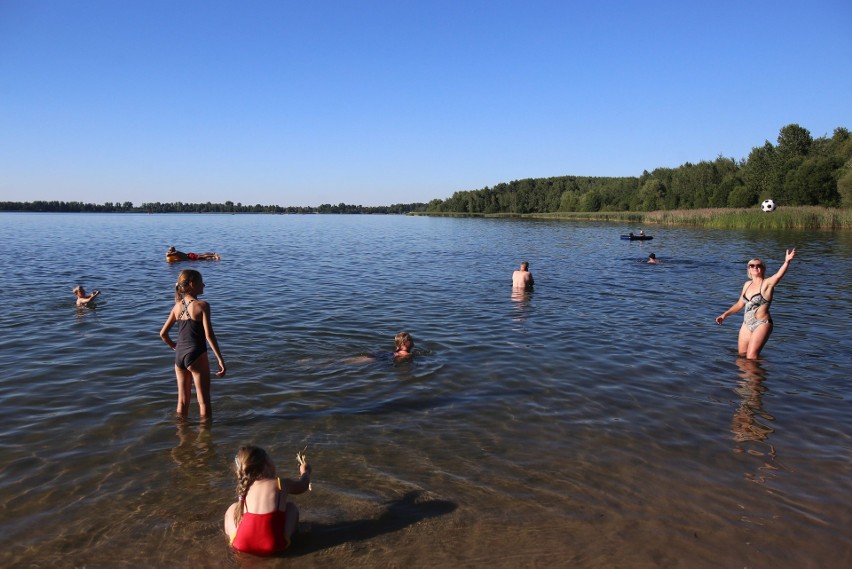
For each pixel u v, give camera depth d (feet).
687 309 49.29
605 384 28.58
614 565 14.62
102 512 16.89
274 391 27.27
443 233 196.03
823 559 14.85
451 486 18.52
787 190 222.89
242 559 14.88
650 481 18.88
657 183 333.21
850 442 21.84
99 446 21.20
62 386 27.66
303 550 15.28
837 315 45.60
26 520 16.42
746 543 15.53
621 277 71.56
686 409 25.22
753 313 32.99
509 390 27.63
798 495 17.99
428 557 14.96
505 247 125.59
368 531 16.11
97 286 61.11
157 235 174.81
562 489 18.34
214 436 22.15
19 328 39.99
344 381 28.84
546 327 41.73
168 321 23.79
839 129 272.92
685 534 15.94
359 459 20.33
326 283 65.77
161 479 18.85
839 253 98.89
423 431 22.75
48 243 130.93
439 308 49.42
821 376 29.86
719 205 269.44
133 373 29.84
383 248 125.49
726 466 19.92
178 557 14.93
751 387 28.14
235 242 146.00
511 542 15.58
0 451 20.61
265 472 15.69
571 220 310.24
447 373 30.27
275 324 42.32
